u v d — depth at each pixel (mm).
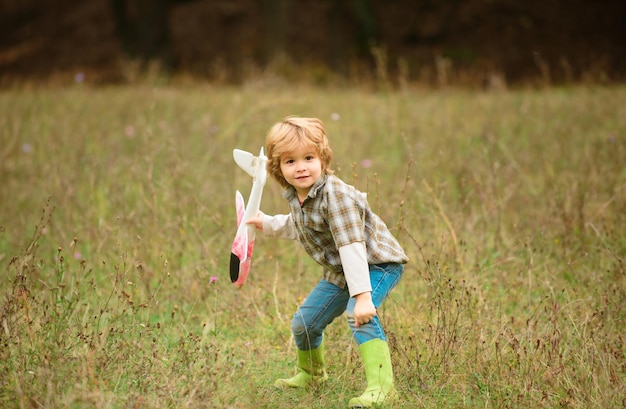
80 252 5730
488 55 24109
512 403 3395
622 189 6250
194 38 26688
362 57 23875
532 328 4051
